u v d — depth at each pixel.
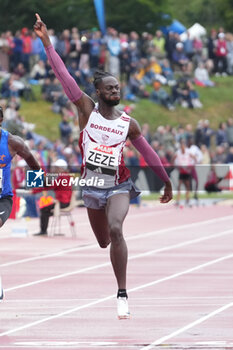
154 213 52.41
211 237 36.66
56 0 87.25
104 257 29.12
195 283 22.45
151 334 15.34
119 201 15.70
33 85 74.19
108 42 72.69
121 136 15.84
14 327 16.14
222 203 61.41
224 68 93.12
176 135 67.81
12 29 84.69
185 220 46.66
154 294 20.50
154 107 81.00
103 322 16.66
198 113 84.50
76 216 49.84
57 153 52.69
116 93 15.73
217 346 14.16
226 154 69.62
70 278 23.62
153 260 28.06
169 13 95.81
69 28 88.06
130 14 94.06
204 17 134.38
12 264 27.09
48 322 16.67
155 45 83.69
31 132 59.28
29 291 21.11
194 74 90.38
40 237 36.69
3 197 16.91
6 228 40.81
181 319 16.94
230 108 88.19
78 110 15.98
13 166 40.41
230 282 22.61
